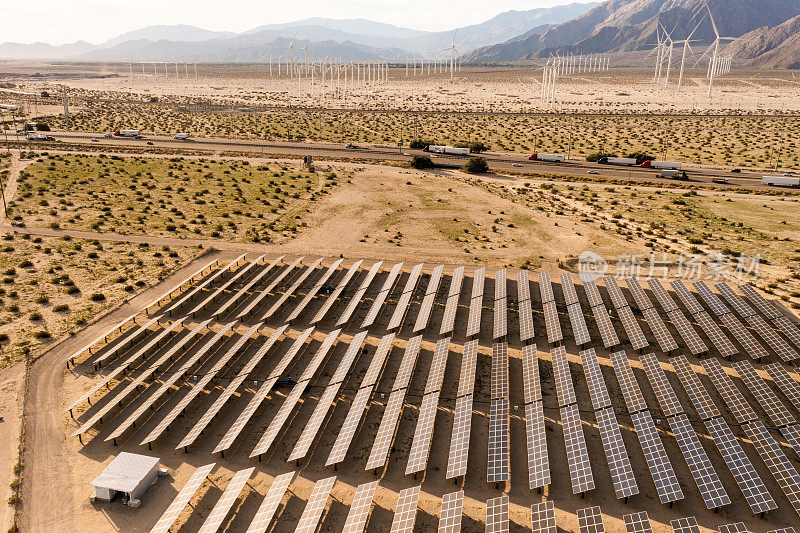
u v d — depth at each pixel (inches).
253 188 5767.7
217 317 3088.1
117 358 2674.7
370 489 1803.6
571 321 2942.9
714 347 2746.1
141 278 3575.3
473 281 3513.8
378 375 2500.0
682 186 5841.5
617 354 2573.8
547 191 5728.3
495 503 1775.3
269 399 2384.4
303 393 2411.4
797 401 2263.8
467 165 6584.6
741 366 2470.5
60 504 1840.6
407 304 3171.8
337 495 1888.5
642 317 3051.2
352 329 2962.6
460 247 4160.9
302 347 2785.4
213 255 3998.5
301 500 1867.6
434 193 5639.8
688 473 1966.0
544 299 3176.7
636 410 2220.7
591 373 2468.0
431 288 3334.2
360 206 5191.9
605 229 4500.5
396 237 4382.4
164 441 2142.0
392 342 2827.3
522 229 4547.2
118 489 1818.4
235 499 1777.8
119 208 5019.7
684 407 2308.1
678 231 4384.8
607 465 2005.4
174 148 7815.0
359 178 6250.0
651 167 6791.3
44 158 6884.8
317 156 7372.1
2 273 3570.4
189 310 3176.7
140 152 7504.9
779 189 5698.8
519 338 2864.2
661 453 1971.0
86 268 3705.7
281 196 5511.8
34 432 2160.4
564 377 2443.4
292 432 2190.0
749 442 2114.9
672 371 2546.8
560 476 1964.8
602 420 2153.1
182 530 1748.3
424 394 2348.7
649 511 1811.0
